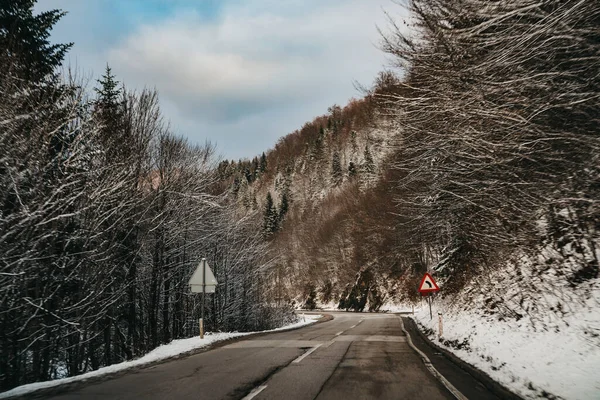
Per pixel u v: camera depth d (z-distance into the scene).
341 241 65.44
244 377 7.57
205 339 13.90
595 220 10.21
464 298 16.80
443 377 7.55
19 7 13.30
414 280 44.28
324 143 119.38
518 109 7.29
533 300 10.67
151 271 17.77
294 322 33.12
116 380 7.36
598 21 6.27
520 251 13.59
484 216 12.30
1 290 9.02
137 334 16.94
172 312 19.72
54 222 10.88
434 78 8.07
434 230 21.72
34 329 10.81
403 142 10.72
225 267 24.39
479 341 10.12
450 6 7.38
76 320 11.57
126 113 15.34
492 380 6.66
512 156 7.83
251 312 27.20
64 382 7.21
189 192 18.36
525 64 7.14
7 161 9.33
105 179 12.63
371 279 51.69
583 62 6.75
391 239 39.03
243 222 26.27
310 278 70.75
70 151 11.60
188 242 19.50
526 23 6.56
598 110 6.79
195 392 6.34
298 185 115.56
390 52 8.73
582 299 9.05
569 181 7.79
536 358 7.31
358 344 13.20
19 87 10.59
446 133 8.54
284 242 82.38
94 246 13.16
